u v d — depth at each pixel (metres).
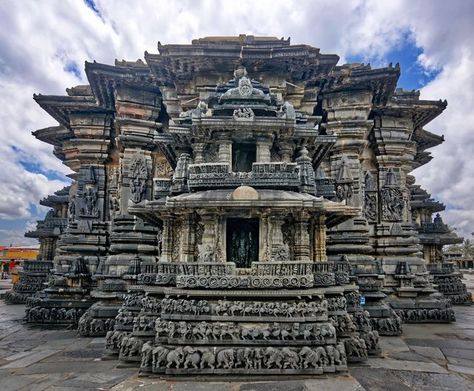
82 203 22.61
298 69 19.36
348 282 12.26
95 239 21.61
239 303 10.12
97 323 16.36
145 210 11.11
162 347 9.94
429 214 34.12
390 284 21.09
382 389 9.44
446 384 9.94
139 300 12.95
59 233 29.72
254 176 11.01
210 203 10.27
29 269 29.45
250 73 19.41
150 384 9.32
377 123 23.55
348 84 20.80
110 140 23.20
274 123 11.46
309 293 10.13
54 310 19.12
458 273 30.03
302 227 11.04
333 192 13.41
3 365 11.80
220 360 9.59
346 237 19.50
